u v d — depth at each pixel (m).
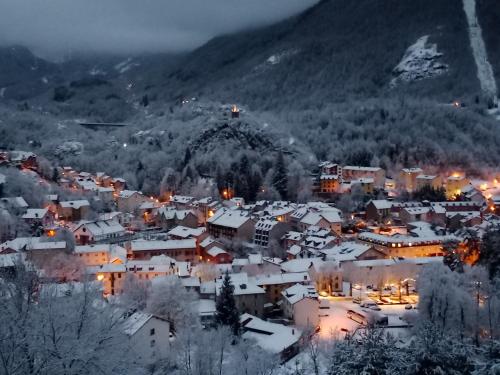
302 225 185.12
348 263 132.62
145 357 64.81
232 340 85.12
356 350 36.59
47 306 24.50
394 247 150.50
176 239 169.25
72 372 22.28
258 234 182.62
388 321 103.69
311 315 103.06
